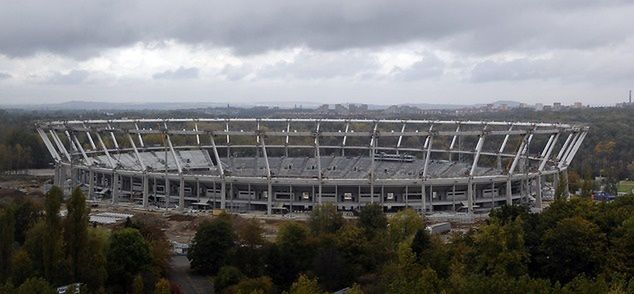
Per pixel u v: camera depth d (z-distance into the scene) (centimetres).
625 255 9306
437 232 13575
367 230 11831
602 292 7238
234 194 18275
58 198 9000
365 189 17650
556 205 11719
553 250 9456
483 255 9044
